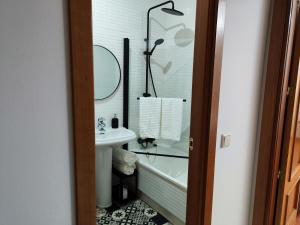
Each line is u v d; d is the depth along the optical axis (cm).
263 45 152
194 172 132
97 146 207
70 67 70
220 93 130
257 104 160
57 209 74
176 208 208
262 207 172
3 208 65
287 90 164
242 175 163
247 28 137
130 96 272
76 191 76
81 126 73
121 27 252
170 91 282
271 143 162
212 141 126
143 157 275
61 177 73
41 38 64
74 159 75
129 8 253
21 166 66
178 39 266
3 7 58
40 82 65
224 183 149
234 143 148
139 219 218
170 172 250
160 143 291
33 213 70
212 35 114
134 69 269
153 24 271
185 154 279
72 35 67
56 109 69
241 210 171
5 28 58
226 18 122
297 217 247
